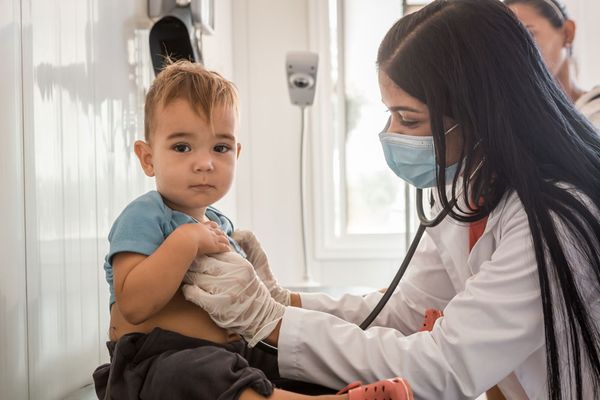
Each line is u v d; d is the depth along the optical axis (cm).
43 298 103
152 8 166
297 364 89
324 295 121
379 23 299
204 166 93
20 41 96
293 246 299
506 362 85
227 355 84
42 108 103
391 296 123
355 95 303
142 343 88
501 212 93
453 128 94
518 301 84
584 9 243
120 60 144
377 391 78
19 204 95
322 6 294
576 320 85
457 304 87
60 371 110
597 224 85
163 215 92
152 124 97
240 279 87
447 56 89
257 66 296
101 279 129
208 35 213
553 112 90
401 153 100
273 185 298
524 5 233
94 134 127
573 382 88
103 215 131
